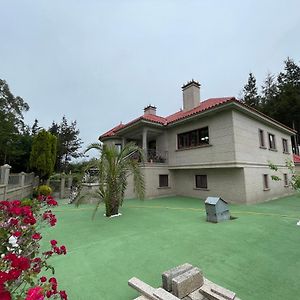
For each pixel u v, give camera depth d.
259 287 3.11
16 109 31.38
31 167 16.73
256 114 12.59
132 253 4.57
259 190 12.45
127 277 3.53
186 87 16.88
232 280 3.33
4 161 26.47
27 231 2.62
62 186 17.08
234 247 4.78
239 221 7.29
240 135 11.73
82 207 11.19
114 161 8.92
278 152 15.80
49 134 17.41
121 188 9.12
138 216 8.48
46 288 1.73
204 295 2.84
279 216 8.01
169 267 3.87
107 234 6.10
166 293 2.67
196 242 5.17
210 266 3.84
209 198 7.74
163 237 5.64
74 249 4.90
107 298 2.93
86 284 3.31
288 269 3.67
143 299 2.72
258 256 4.25
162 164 15.05
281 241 5.15
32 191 15.34
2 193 9.50
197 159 13.24
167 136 15.90
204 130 13.20
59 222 7.77
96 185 12.06
